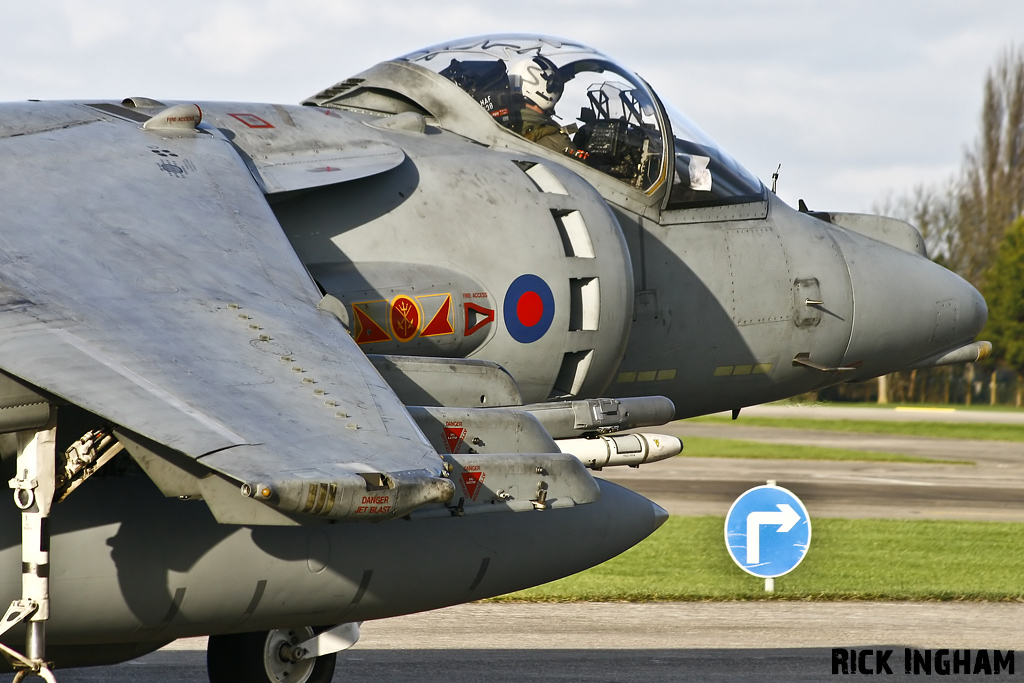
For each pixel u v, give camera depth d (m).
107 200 16.91
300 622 19.16
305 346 14.73
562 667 28.30
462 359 20.45
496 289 21.62
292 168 20.89
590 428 21.67
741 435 133.75
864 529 55.62
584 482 18.75
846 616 35.66
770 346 27.98
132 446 15.07
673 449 22.69
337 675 27.20
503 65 25.86
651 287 26.06
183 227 16.80
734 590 39.78
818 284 28.52
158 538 17.28
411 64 26.02
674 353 26.59
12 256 14.88
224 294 15.38
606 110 26.34
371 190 21.62
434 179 22.33
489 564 20.52
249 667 22.11
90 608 16.88
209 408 12.78
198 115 19.95
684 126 28.25
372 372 14.83
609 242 23.45
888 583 41.50
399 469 12.69
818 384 29.91
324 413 13.41
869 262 29.80
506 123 25.34
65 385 12.70
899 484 79.44
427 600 20.08
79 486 17.00
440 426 18.50
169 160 18.64
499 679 26.94
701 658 29.50
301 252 20.30
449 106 25.33
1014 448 119.50
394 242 21.09
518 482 17.89
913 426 152.12
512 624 34.00
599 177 25.78
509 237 22.11
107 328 13.89
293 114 22.84
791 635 32.59
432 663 28.64
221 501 14.87
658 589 39.88
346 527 18.83
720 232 27.42
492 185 22.75
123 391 12.73
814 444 120.06
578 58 26.67
